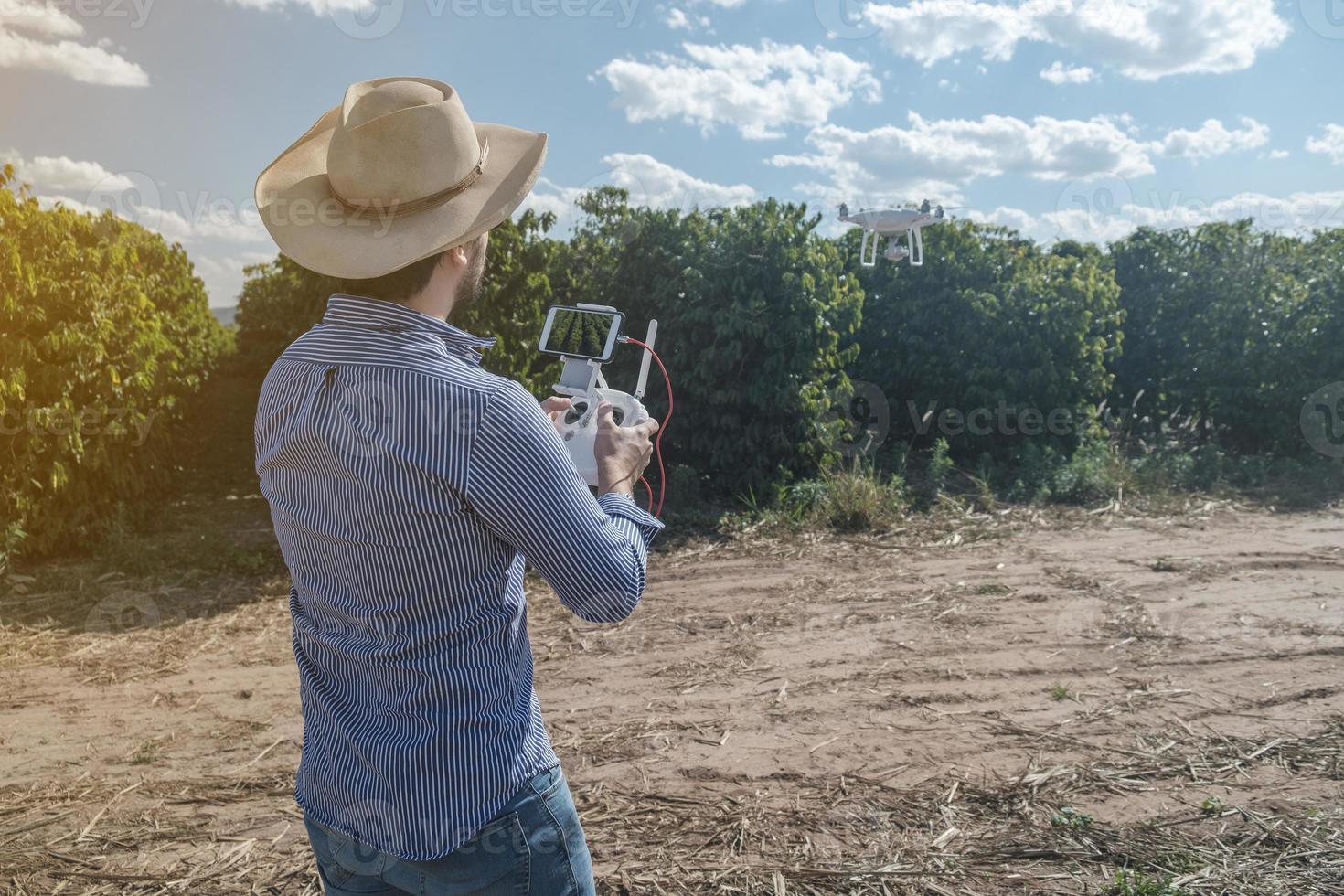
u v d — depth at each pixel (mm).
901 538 8273
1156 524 8617
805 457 9500
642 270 9453
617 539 1493
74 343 7430
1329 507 9117
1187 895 2990
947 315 11164
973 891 3070
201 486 11125
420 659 1428
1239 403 11219
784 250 9156
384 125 1433
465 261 1570
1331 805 3535
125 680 5164
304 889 3135
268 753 4207
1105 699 4590
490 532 1436
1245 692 4625
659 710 4594
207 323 16969
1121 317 11148
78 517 7629
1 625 6074
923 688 4793
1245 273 11453
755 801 3666
